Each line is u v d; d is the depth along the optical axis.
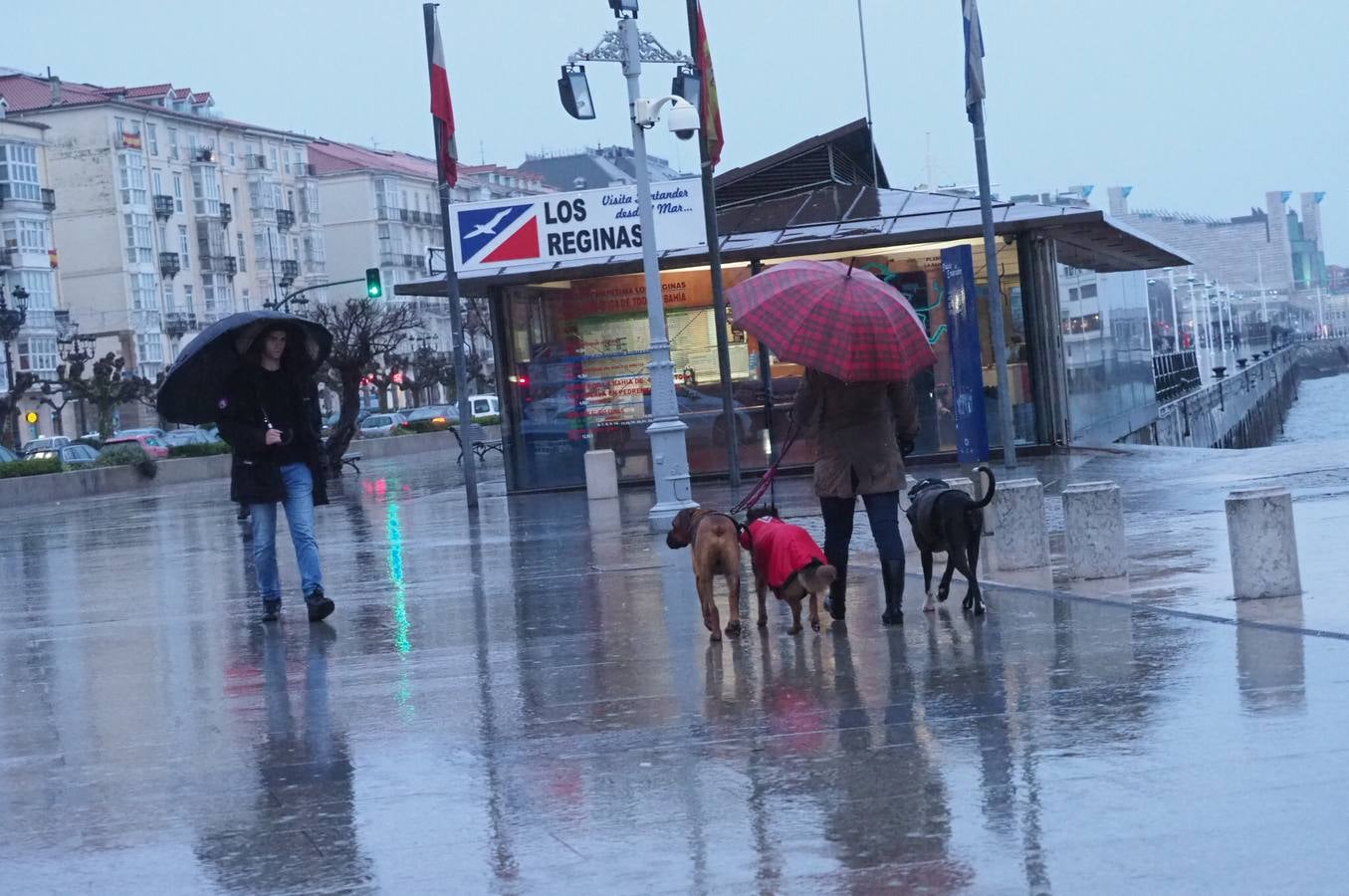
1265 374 123.56
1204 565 11.60
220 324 11.74
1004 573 12.30
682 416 27.58
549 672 9.15
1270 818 5.27
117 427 90.56
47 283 92.25
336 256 128.62
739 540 10.05
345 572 15.80
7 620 13.48
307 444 12.15
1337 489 16.03
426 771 6.87
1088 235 28.48
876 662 8.77
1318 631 8.44
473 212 26.19
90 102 98.06
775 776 6.34
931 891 4.80
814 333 9.81
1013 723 6.97
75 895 5.34
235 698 8.92
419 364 97.12
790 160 31.02
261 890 5.29
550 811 6.05
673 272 27.48
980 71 22.66
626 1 19.03
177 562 18.64
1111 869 4.88
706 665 9.06
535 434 27.81
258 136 115.69
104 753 7.65
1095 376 33.78
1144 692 7.38
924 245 27.09
